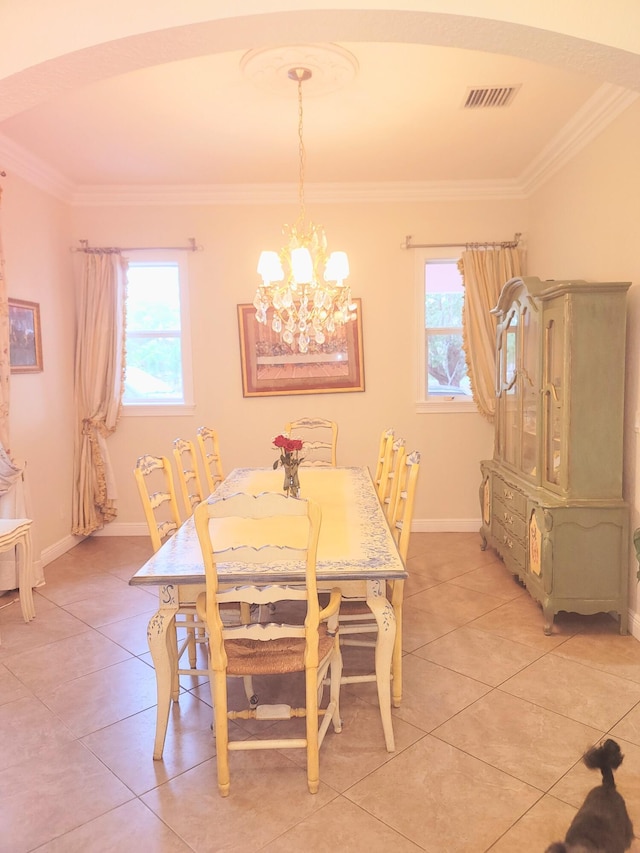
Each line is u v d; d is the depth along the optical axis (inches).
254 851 67.7
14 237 153.6
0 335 139.1
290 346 189.8
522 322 145.2
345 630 89.7
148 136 142.5
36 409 163.8
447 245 185.3
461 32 81.4
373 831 70.2
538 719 92.0
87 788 78.6
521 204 185.0
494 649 114.7
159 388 198.2
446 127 139.7
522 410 146.1
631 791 75.5
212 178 175.9
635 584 119.7
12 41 81.0
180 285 190.1
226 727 76.4
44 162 159.6
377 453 193.6
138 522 196.5
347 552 86.4
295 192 184.9
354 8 76.3
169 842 69.3
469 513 195.0
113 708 97.3
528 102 126.6
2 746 87.5
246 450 194.7
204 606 81.3
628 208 121.0
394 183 182.1
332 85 116.4
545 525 121.0
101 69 85.3
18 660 113.1
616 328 118.5
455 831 69.9
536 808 73.3
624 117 121.3
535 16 78.7
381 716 84.6
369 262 188.1
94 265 184.1
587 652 113.5
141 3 78.4
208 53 84.8
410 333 189.8
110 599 142.8
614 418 120.0
